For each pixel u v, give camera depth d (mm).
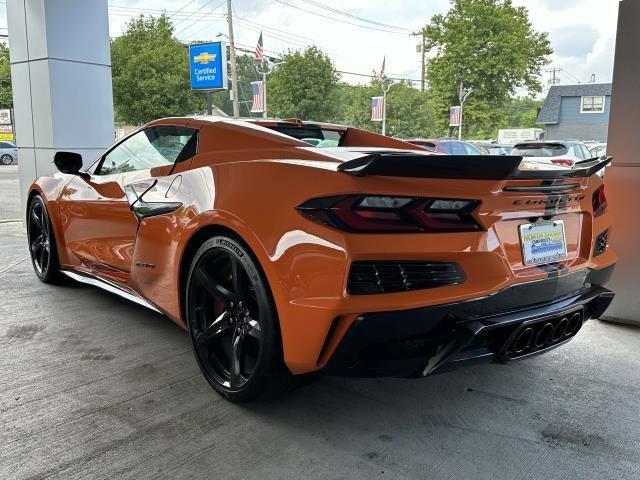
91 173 3861
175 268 2754
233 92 29125
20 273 4863
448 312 2037
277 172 2240
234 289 2408
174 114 29188
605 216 2773
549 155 14609
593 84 47625
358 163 1939
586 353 3238
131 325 3527
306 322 2029
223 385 2512
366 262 1948
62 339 3275
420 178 1991
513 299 2207
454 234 2055
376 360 2072
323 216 1997
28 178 7234
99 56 7035
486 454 2160
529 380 2855
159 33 30500
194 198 2609
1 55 43844
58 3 6582
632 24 3484
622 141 3568
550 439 2281
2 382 2693
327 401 2574
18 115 7172
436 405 2562
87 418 2357
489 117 36750
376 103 35531
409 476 2006
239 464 2057
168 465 2039
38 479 1938
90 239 3688
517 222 2236
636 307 3670
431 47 38500
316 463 2076
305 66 34281
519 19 36656
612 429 2369
